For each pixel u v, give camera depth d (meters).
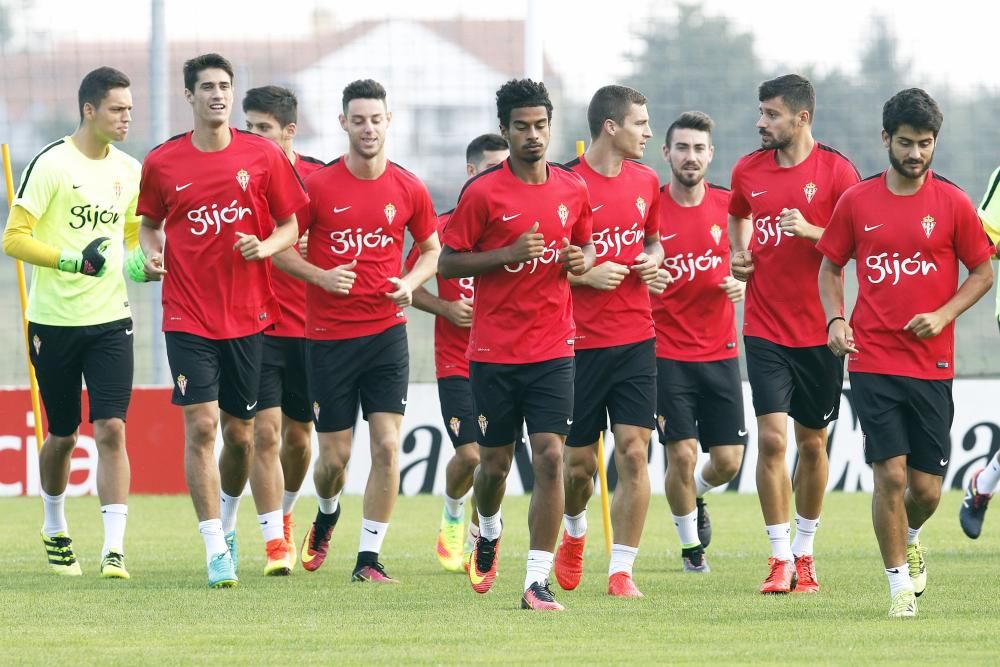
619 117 28.95
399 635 22.98
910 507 27.06
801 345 29.78
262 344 31.33
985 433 52.31
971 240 25.73
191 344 29.30
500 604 26.73
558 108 52.75
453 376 33.72
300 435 34.41
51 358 31.08
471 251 26.33
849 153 52.81
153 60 52.22
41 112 55.16
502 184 26.11
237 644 22.16
